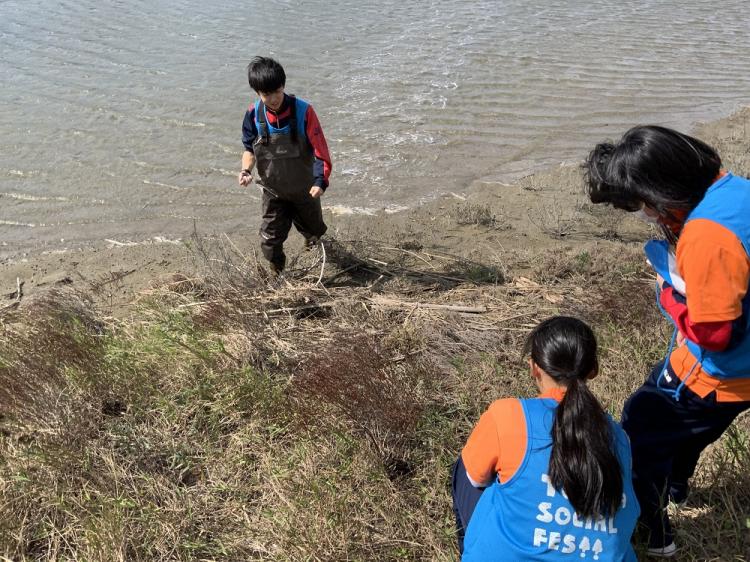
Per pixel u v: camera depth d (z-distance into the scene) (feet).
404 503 10.67
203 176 24.04
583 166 8.02
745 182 7.11
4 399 12.51
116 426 12.27
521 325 15.16
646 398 8.74
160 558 10.05
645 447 8.80
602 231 20.15
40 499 10.94
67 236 20.43
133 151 25.58
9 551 10.12
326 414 12.05
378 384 12.14
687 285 7.09
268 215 16.24
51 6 44.37
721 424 8.33
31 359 13.39
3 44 36.70
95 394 13.01
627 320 14.51
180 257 19.11
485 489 8.07
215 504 10.92
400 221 21.08
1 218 21.38
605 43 38.75
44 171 24.11
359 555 9.91
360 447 11.51
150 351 13.79
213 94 30.45
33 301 15.39
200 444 12.01
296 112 14.92
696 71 34.60
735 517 9.86
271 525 10.43
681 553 9.70
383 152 25.86
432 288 17.07
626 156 7.23
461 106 29.86
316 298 16.10
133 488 11.11
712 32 41.19
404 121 28.37
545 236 19.97
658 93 31.73
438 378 13.44
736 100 31.04
